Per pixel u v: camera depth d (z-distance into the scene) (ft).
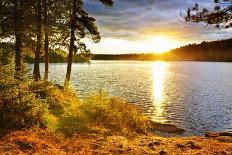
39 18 87.40
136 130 64.34
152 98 159.33
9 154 33.96
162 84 239.91
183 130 83.41
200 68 539.70
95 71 398.83
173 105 136.67
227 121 104.42
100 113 62.49
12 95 46.98
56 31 96.89
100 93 71.87
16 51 84.02
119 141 47.62
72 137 46.68
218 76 340.59
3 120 45.44
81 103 69.77
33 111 48.01
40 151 36.88
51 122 50.90
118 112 65.46
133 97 162.30
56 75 293.84
